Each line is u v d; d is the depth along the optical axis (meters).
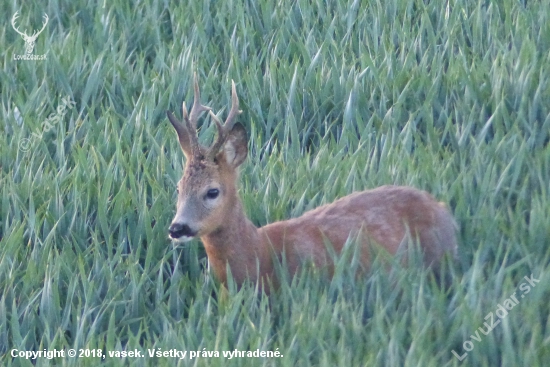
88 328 16.08
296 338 14.38
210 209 15.74
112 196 20.05
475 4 27.84
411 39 25.78
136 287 16.41
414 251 16.08
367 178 19.55
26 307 16.23
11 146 22.05
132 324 16.22
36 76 25.69
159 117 23.64
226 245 16.12
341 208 16.84
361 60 24.52
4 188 19.56
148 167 20.59
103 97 25.06
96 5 30.42
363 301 15.23
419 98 23.17
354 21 26.91
